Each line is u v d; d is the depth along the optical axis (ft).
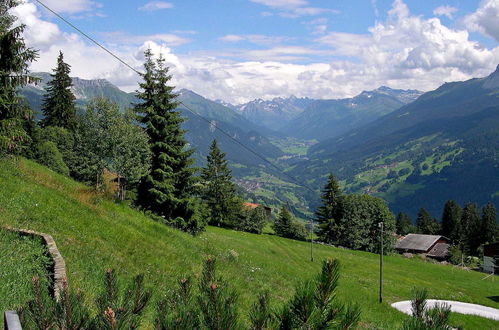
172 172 123.75
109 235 58.80
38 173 84.48
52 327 11.04
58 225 52.49
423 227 472.03
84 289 35.12
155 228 79.25
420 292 12.73
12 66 73.61
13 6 74.18
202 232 142.31
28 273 33.32
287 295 68.80
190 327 11.65
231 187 293.23
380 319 78.07
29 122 158.71
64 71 206.69
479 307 135.95
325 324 11.03
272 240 240.73
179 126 125.39
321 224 298.97
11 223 45.65
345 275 158.71
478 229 395.34
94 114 124.77
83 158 132.98
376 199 302.25
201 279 13.75
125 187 134.82
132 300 13.57
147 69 122.11
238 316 12.04
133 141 119.85
